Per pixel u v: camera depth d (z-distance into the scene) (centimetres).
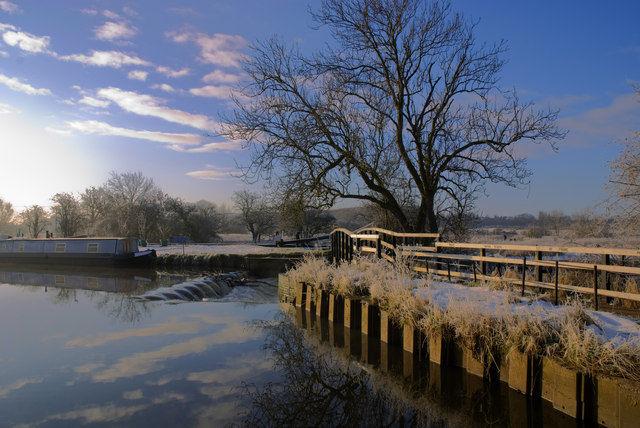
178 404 613
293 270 1446
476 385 647
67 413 580
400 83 1755
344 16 1714
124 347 897
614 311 721
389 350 834
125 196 5850
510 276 995
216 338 969
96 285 1919
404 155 1809
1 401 620
